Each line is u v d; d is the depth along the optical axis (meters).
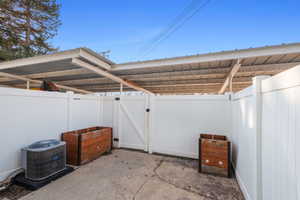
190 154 4.09
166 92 8.71
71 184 2.61
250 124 2.09
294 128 1.14
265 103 1.69
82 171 3.14
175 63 3.45
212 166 3.09
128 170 3.23
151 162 3.72
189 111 4.16
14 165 2.72
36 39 9.23
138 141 4.72
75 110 4.21
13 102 2.75
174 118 4.30
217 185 2.68
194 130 4.09
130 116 4.84
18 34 8.30
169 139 4.32
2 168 2.55
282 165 1.31
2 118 2.58
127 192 2.41
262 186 1.74
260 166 1.78
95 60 3.49
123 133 4.93
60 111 3.73
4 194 2.27
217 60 3.12
